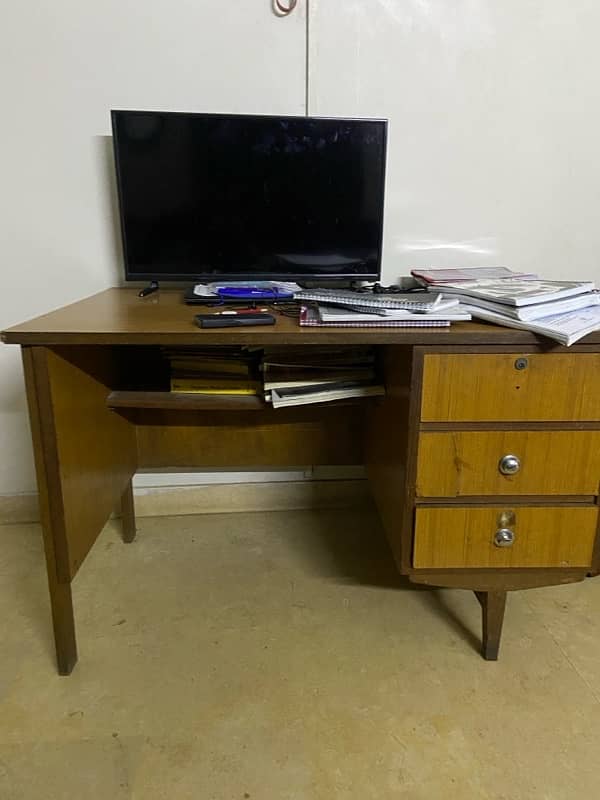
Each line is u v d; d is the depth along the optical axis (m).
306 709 1.03
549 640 1.21
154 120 1.27
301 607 1.31
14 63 1.35
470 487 1.05
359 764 0.92
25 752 0.94
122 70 1.37
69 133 1.40
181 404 1.25
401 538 1.09
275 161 1.32
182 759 0.93
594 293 1.12
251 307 1.19
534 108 1.46
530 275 1.38
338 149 1.32
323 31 1.38
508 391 1.00
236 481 1.71
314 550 1.54
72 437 1.05
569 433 1.03
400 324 1.00
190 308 1.17
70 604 1.09
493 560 1.09
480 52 1.42
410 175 1.48
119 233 1.46
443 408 1.01
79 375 1.09
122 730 0.98
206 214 1.33
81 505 1.10
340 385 1.23
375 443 1.35
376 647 1.18
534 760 0.93
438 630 1.24
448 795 0.87
